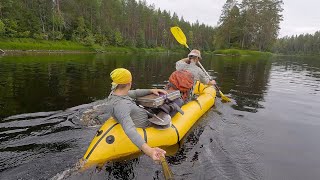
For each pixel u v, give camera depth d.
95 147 2.87
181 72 4.59
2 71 9.82
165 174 2.21
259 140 3.75
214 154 3.17
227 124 4.36
